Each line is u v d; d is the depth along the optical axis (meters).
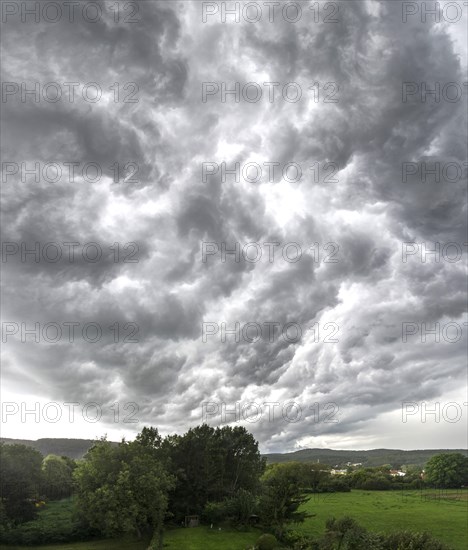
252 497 87.94
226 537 77.38
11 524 77.88
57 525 79.44
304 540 67.25
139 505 75.44
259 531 81.75
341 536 60.62
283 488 85.88
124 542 75.00
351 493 154.88
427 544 60.28
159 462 84.69
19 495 83.56
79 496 78.50
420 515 108.12
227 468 107.50
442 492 161.38
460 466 180.12
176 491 91.50
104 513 73.50
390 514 109.12
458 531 92.62
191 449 96.31
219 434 110.50
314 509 114.88
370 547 58.59
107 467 79.38
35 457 104.50
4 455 88.81
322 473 165.50
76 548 71.75
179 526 86.75
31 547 72.62
